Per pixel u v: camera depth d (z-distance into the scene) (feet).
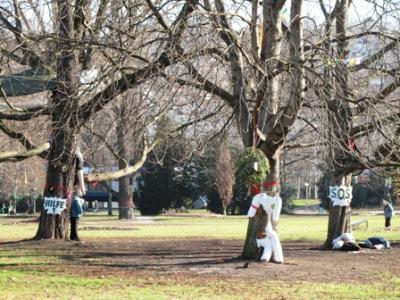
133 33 65.46
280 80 73.87
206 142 71.97
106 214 324.60
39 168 258.78
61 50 67.21
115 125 79.97
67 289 51.80
